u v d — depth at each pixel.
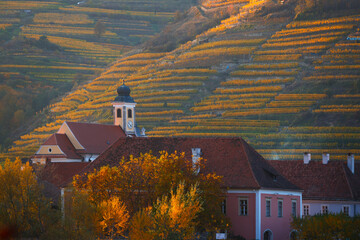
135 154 141.88
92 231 102.88
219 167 133.25
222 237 113.06
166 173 116.75
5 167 112.12
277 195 134.88
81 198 106.00
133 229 100.00
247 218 128.25
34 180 111.31
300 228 121.31
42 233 105.06
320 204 157.50
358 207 154.50
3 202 107.75
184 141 141.38
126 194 118.69
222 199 122.12
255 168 133.25
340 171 161.75
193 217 100.00
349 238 116.44
